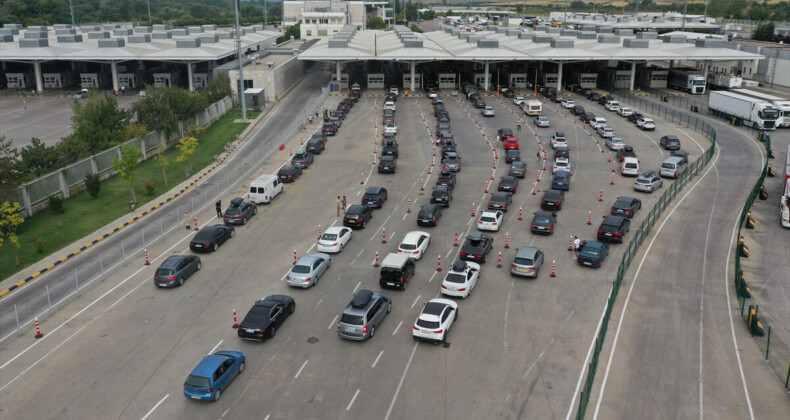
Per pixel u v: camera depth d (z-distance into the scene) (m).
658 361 29.83
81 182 60.47
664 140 74.25
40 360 30.03
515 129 84.75
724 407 26.31
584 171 64.94
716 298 36.94
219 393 26.75
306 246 44.84
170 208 55.19
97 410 25.98
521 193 57.31
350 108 100.31
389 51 121.44
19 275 40.72
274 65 113.75
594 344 31.23
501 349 30.58
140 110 74.56
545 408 25.97
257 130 87.19
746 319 34.19
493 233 47.22
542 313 34.41
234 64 117.38
